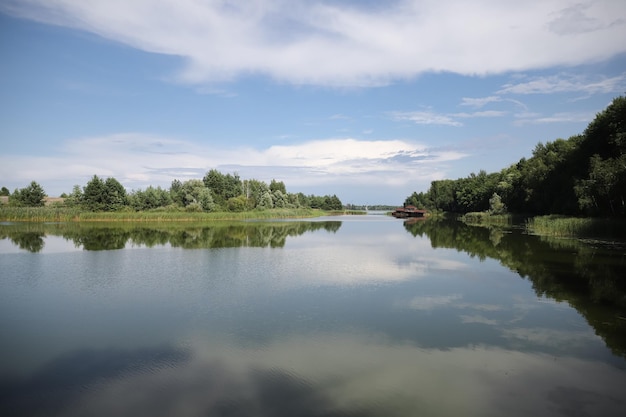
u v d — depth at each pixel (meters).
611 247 36.25
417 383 10.91
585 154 57.38
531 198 75.19
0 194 151.00
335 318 16.45
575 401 10.02
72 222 76.94
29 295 19.84
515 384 10.89
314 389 10.55
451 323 15.86
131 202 95.44
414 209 139.62
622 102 49.72
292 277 24.19
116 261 29.45
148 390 10.53
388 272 25.92
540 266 27.39
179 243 41.25
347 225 79.44
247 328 15.24
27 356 12.75
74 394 10.36
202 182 112.25
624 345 13.59
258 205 124.56
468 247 38.91
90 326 15.50
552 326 15.51
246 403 9.84
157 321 16.05
